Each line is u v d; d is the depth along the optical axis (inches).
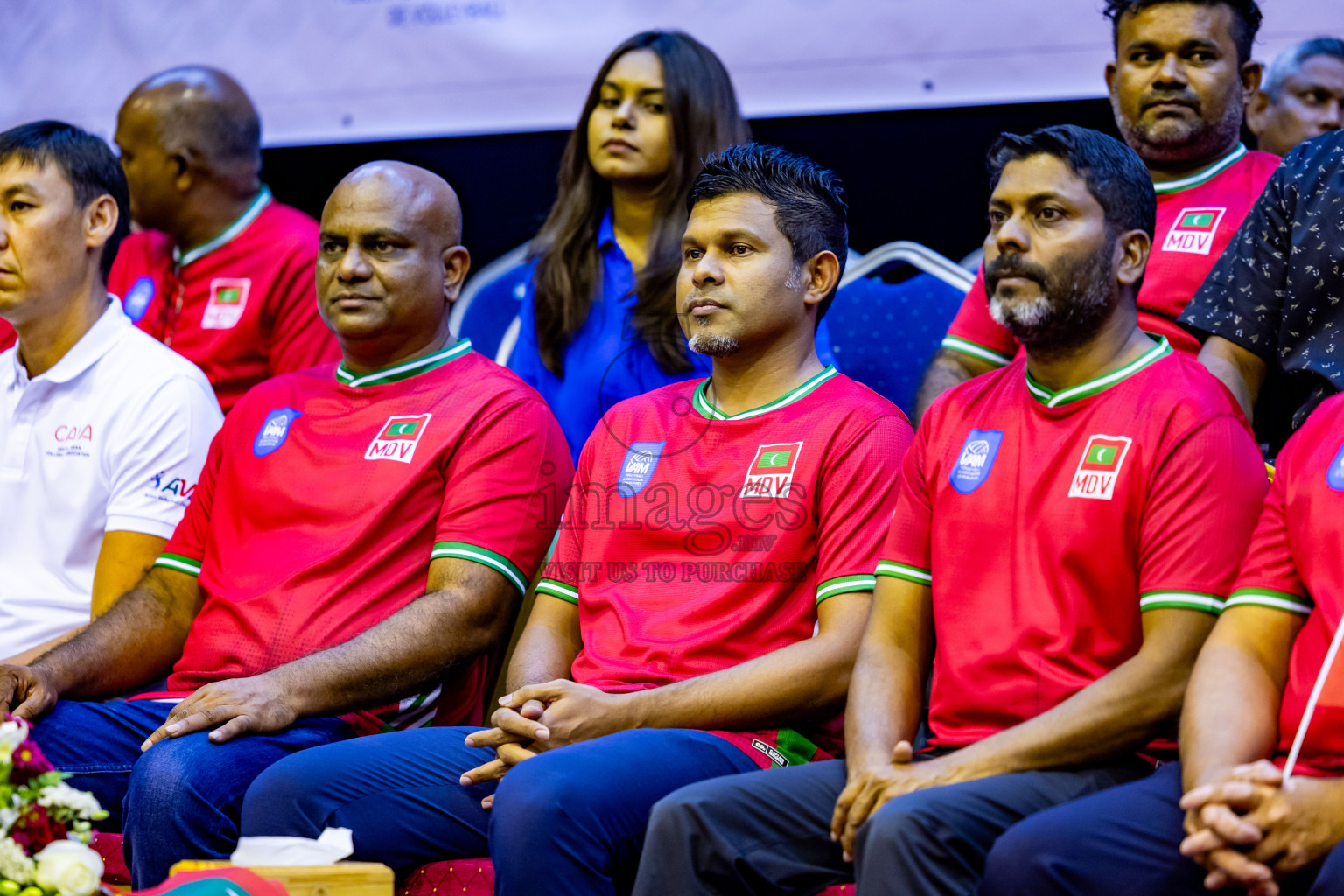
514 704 177.8
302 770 176.7
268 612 205.8
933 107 272.7
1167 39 227.1
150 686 222.8
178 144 301.1
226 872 143.6
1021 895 139.2
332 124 307.3
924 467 181.0
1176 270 225.1
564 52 294.2
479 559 203.2
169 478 236.7
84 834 143.1
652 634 187.2
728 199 198.1
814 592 187.9
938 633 172.2
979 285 236.4
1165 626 156.9
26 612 232.4
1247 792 133.3
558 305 264.1
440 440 211.3
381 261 217.6
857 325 263.6
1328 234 193.5
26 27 318.3
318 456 215.9
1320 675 144.9
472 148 299.9
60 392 242.4
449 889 176.9
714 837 157.5
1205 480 160.6
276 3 309.1
